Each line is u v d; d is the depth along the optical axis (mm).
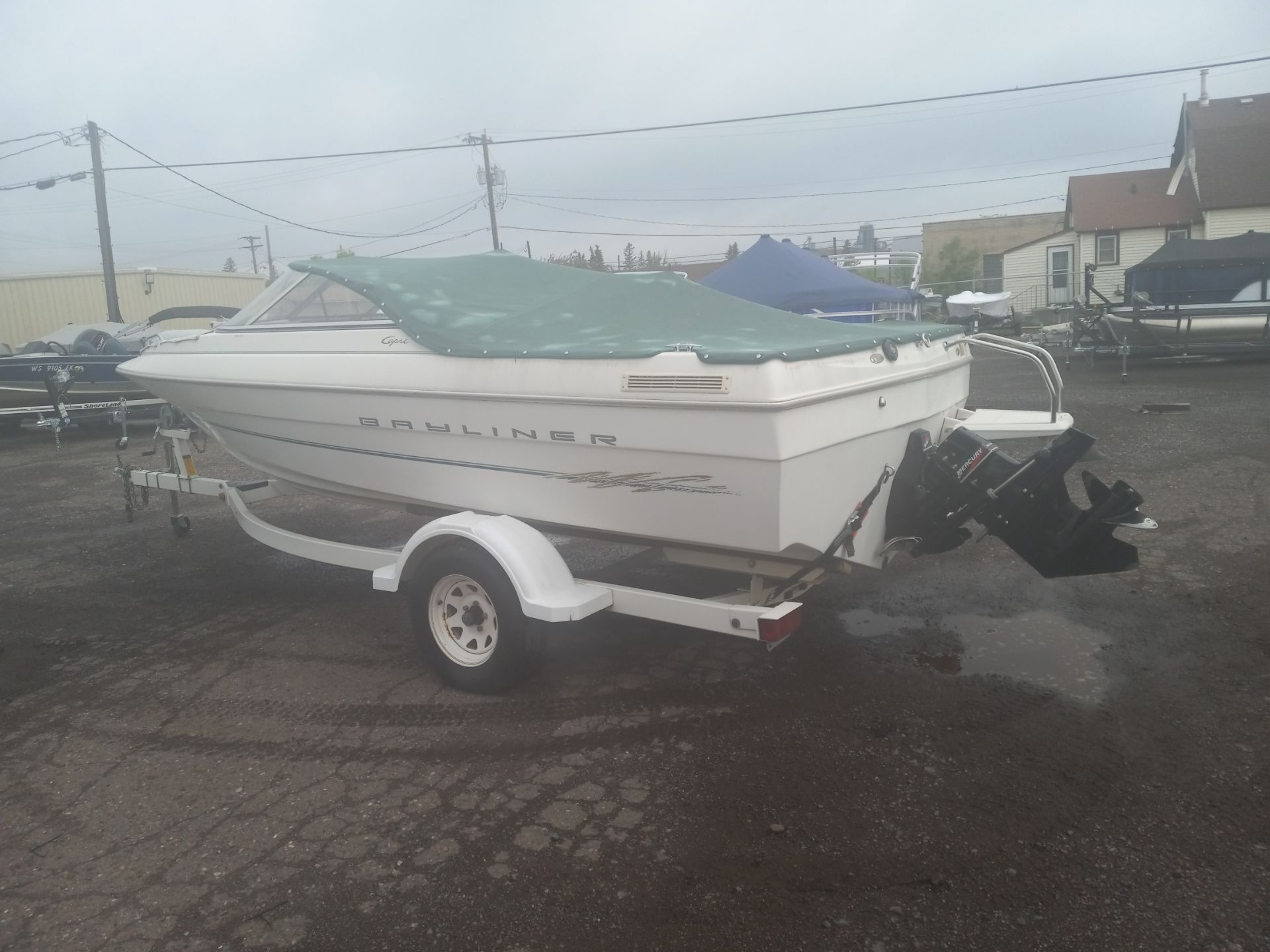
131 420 14758
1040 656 4289
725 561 3906
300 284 4914
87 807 3340
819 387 3350
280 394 4883
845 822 3035
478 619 4133
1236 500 6602
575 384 3709
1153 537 5918
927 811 3078
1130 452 8438
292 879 2863
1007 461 3797
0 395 12344
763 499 3357
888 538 4051
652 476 3633
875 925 2541
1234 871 2715
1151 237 28188
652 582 5461
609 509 3867
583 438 3760
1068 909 2576
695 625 3725
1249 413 10297
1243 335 15633
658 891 2723
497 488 4242
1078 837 2908
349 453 4828
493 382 3982
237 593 5805
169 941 2604
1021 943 2449
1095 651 4309
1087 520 3705
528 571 3836
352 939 2578
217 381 5137
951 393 4461
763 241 12859
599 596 3871
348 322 4676
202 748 3752
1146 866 2752
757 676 4203
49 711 4184
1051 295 30141
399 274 4820
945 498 3910
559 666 4402
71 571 6434
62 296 27375
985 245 40938
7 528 7797
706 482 3480
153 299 27875
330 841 3059
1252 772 3240
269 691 4285
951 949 2441
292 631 5070
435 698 4133
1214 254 16109
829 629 4734
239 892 2809
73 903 2791
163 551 6852
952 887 2688
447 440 4301
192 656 4762
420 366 4273
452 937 2570
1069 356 17250
